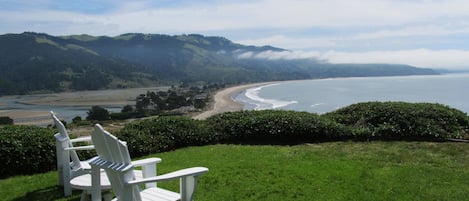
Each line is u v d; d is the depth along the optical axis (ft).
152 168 13.71
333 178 19.10
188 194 11.68
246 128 31.58
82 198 15.28
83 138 18.75
